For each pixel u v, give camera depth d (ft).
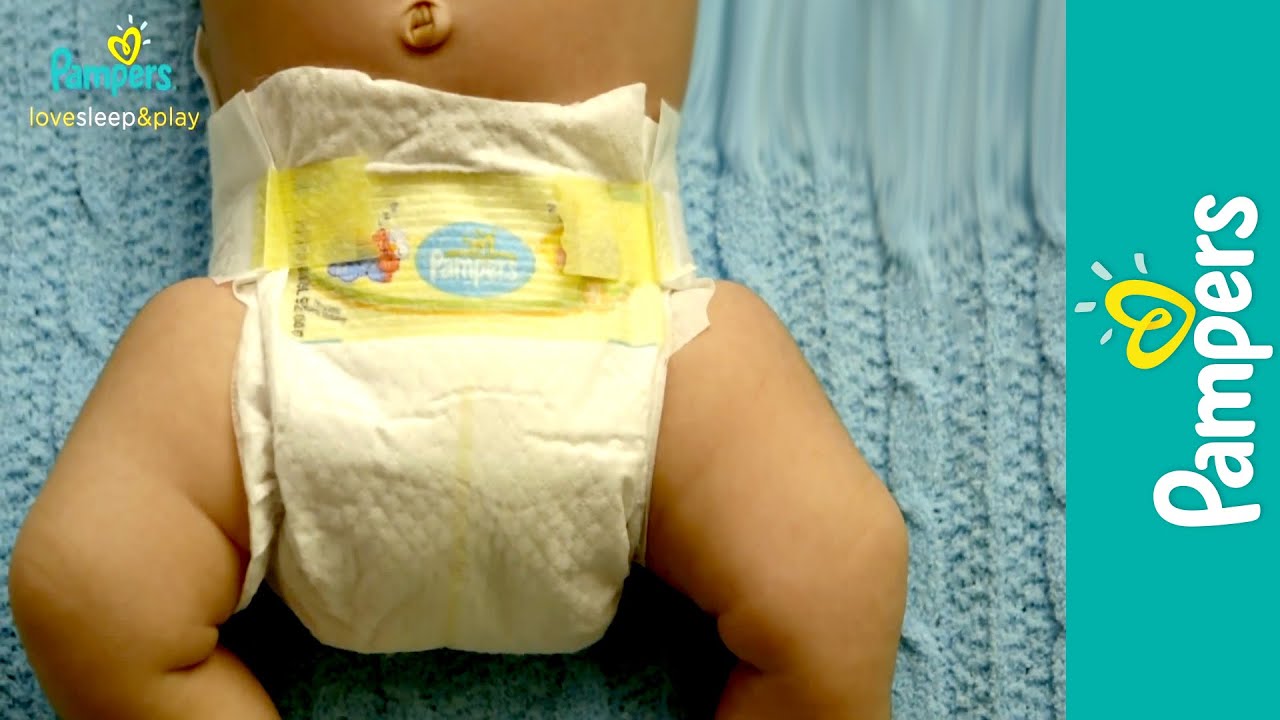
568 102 3.03
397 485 2.77
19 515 3.35
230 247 3.06
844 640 2.87
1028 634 3.50
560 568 2.87
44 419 3.43
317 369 2.83
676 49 3.24
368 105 2.93
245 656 3.25
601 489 2.83
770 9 3.87
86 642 2.69
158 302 3.00
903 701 3.42
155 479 2.77
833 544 2.88
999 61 3.87
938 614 3.49
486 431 2.78
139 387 2.84
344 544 2.81
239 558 2.86
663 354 2.94
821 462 2.94
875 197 3.79
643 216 3.06
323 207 2.95
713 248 3.71
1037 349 3.69
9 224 3.54
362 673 3.28
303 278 2.94
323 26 2.96
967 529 3.56
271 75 3.02
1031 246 3.77
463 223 2.93
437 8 2.92
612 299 2.98
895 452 3.60
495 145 2.96
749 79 3.83
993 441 3.62
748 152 3.79
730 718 3.01
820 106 3.84
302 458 2.76
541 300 2.91
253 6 3.02
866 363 3.66
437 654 3.31
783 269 3.71
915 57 3.86
